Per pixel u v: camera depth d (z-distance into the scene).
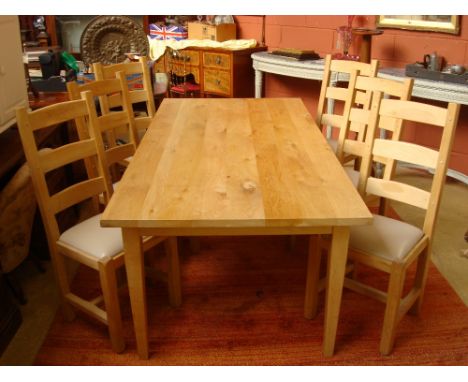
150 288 2.42
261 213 1.54
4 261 2.17
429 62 3.27
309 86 4.43
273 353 2.00
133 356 1.98
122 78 2.61
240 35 4.91
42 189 1.92
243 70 4.61
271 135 2.28
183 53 4.80
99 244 1.91
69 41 4.94
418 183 3.70
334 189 1.71
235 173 1.84
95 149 2.11
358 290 2.06
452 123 1.83
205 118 2.55
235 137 2.25
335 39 4.14
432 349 2.02
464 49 3.42
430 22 3.52
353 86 2.46
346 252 1.73
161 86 3.51
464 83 3.07
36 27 4.82
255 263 2.65
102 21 3.53
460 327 2.15
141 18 5.13
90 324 2.17
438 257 2.71
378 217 2.08
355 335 2.10
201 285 2.45
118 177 2.95
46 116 1.92
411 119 1.95
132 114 2.66
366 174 2.10
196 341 2.07
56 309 2.31
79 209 3.25
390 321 1.92
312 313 2.19
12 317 2.14
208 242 2.86
